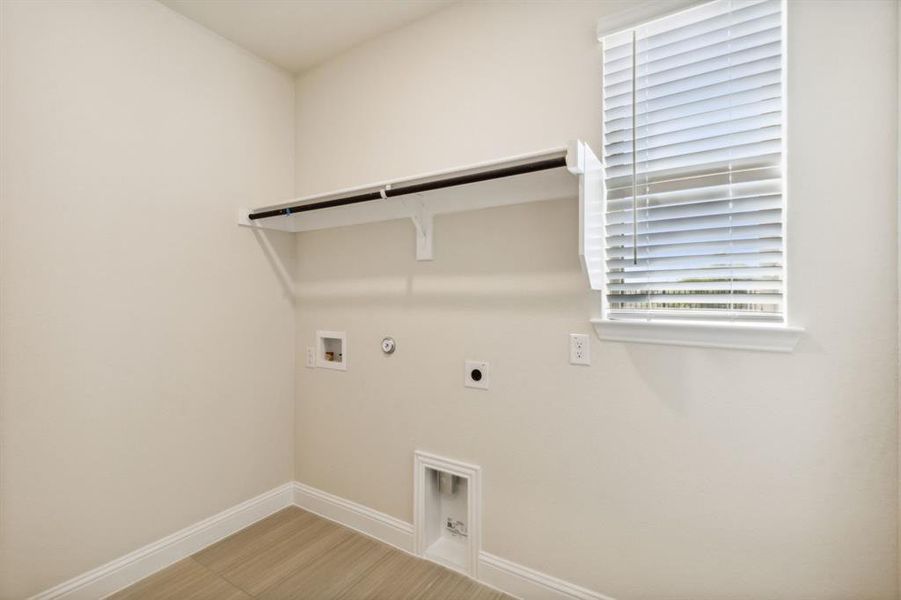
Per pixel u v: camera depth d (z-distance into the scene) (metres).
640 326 1.45
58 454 1.60
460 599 1.72
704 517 1.40
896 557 1.16
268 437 2.35
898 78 1.13
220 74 2.12
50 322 1.58
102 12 1.71
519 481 1.73
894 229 1.15
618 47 1.52
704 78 1.37
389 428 2.09
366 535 2.16
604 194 1.54
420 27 2.00
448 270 1.91
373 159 2.15
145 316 1.84
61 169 1.60
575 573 1.62
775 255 1.28
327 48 2.23
